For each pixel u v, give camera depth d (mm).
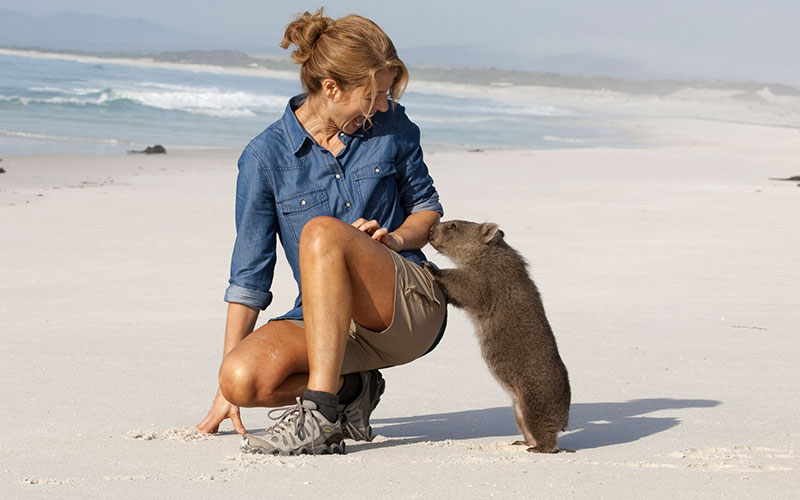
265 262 4383
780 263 11891
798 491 3393
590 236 13945
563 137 50500
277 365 3957
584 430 4844
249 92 69250
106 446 3998
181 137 35750
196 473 3457
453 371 6504
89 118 39938
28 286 9719
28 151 27062
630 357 6902
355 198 4379
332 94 4211
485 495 3225
